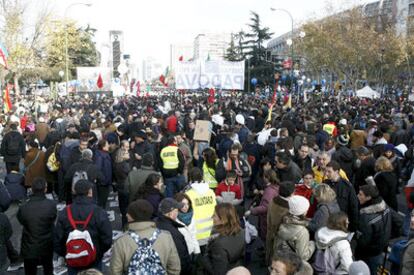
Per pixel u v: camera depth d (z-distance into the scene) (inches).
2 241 220.7
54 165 410.6
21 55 1439.5
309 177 264.8
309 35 1988.2
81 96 1791.3
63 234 216.4
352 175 353.1
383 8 2743.6
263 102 1132.5
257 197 306.5
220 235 183.0
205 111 738.2
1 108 1202.0
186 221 226.8
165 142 386.0
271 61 2564.0
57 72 2316.7
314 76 2940.5
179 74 959.0
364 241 223.9
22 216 232.1
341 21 1945.1
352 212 245.1
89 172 308.8
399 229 236.5
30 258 232.2
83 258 207.3
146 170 302.4
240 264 188.7
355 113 780.6
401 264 184.7
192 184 244.8
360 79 2343.8
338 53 1926.7
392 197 292.8
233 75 962.1
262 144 486.9
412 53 2005.4
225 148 442.9
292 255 142.5
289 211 207.5
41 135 571.8
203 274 184.2
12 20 1411.2
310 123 540.1
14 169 498.9
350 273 158.1
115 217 413.7
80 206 216.7
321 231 194.1
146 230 176.7
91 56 2815.0
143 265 171.3
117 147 407.5
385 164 296.7
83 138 360.8
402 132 521.3
